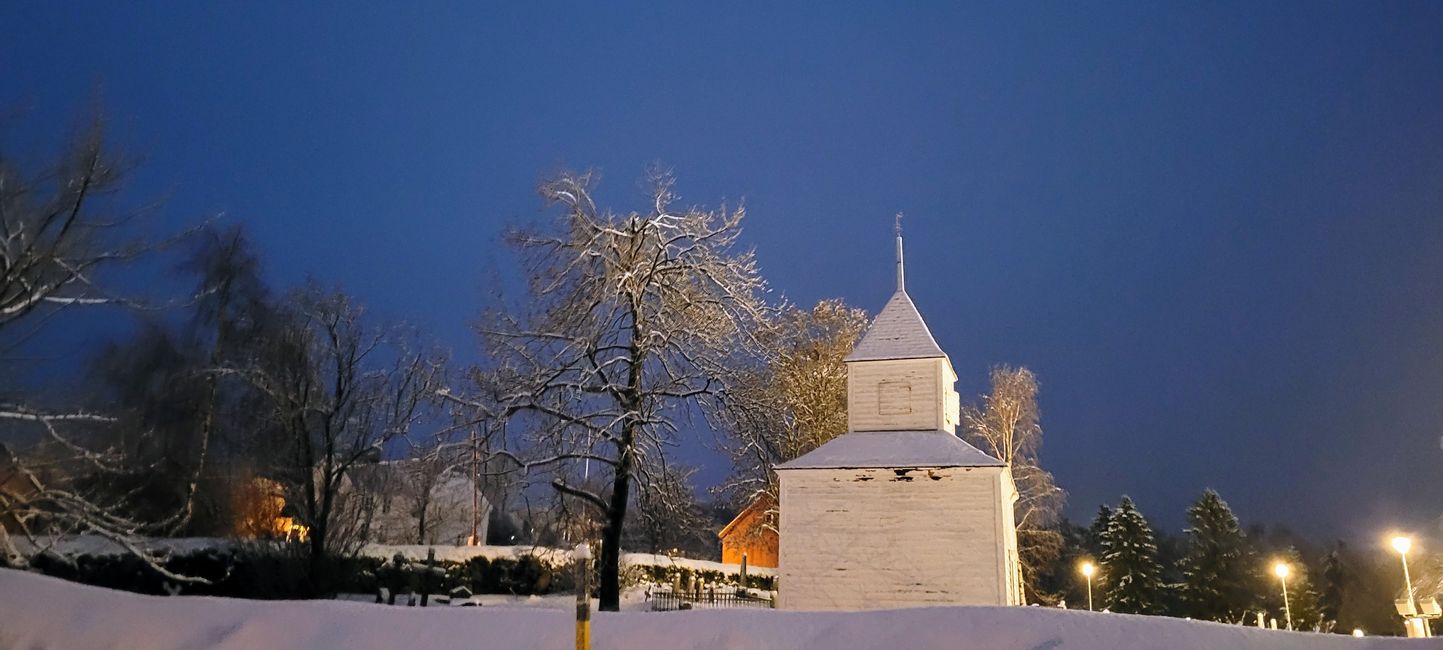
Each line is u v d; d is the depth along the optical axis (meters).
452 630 16.00
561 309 29.28
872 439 34.06
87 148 26.61
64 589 18.00
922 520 30.89
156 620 16.75
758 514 55.34
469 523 51.97
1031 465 54.09
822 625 15.45
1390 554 84.88
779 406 34.12
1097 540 89.56
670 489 29.48
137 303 28.17
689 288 29.86
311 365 34.34
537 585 39.91
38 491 27.06
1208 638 14.63
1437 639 15.12
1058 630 14.69
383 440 35.78
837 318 52.56
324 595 31.64
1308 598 76.31
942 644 14.57
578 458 27.95
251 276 38.09
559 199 29.69
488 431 27.72
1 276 25.16
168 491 35.19
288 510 34.56
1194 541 78.94
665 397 29.33
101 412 31.55
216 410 36.22
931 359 35.72
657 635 15.36
